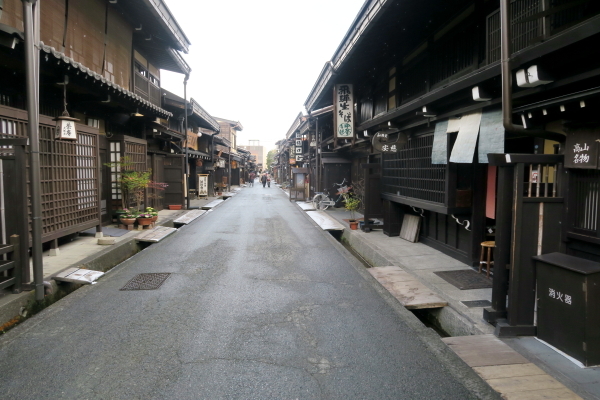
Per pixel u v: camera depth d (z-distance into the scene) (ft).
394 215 35.58
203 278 21.80
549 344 12.96
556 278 12.52
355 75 41.83
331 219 48.75
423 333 14.29
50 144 24.21
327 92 47.96
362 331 14.48
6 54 19.58
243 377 11.04
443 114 22.88
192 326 14.79
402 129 30.12
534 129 14.39
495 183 22.68
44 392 10.21
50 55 20.84
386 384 10.75
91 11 34.60
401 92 34.09
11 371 11.30
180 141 66.49
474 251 23.77
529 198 13.55
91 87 28.68
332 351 12.80
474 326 14.87
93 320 15.29
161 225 40.55
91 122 36.22
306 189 83.66
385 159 36.55
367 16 26.13
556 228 13.76
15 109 21.01
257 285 20.49
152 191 52.85
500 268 14.57
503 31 13.74
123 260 28.66
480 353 12.53
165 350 12.71
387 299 18.21
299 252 29.48
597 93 11.43
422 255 27.48
